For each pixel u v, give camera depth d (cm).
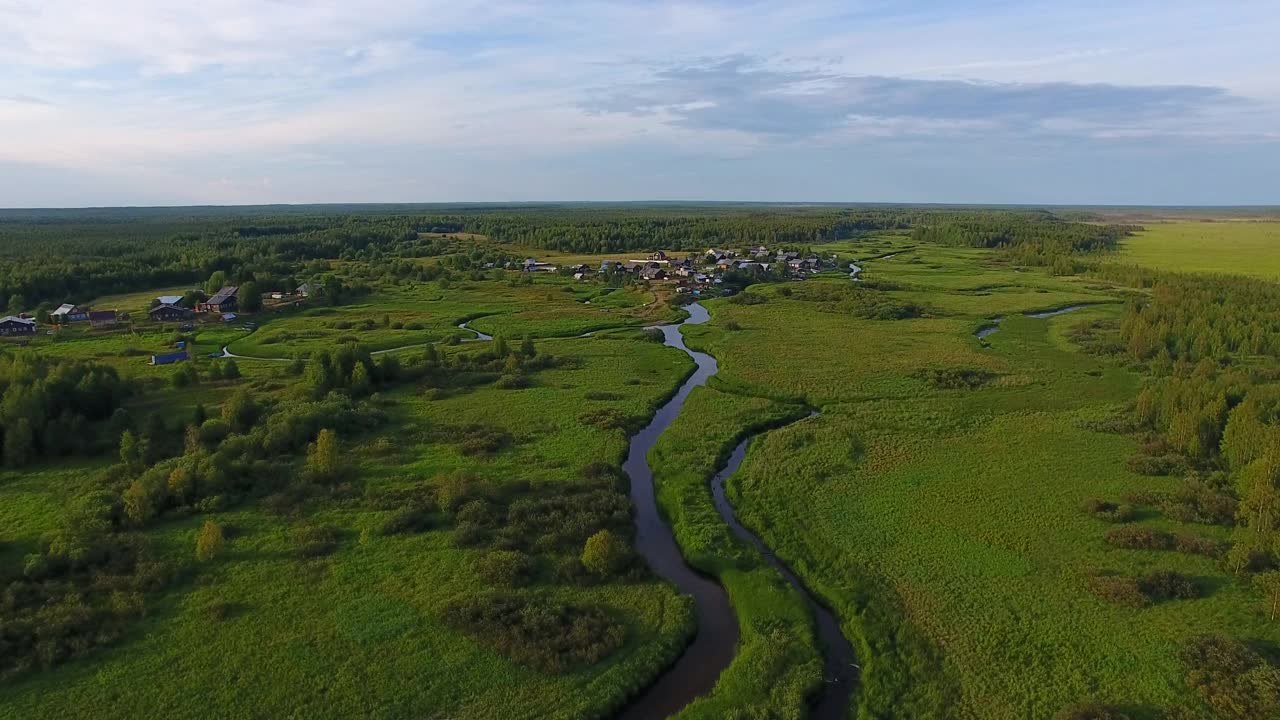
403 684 3844
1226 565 4822
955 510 5816
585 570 4947
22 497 5972
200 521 5547
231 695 3747
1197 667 3875
